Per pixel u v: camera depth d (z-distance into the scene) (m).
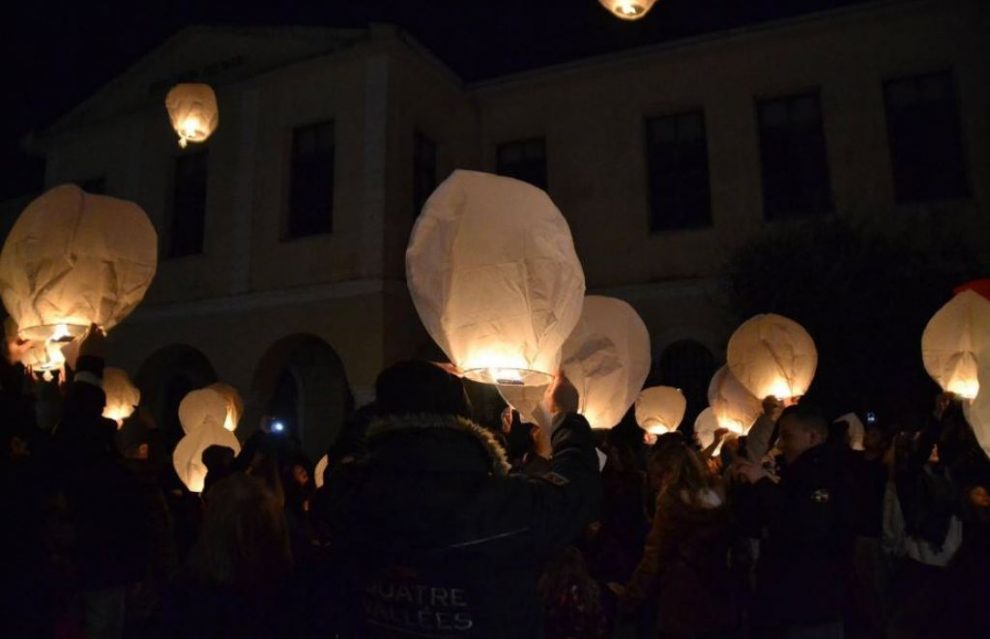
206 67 15.86
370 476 2.01
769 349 5.75
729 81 14.41
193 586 3.12
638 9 4.57
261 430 4.89
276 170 14.55
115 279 3.90
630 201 14.73
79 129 16.92
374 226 13.35
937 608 4.29
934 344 5.21
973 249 12.25
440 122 15.01
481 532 1.89
